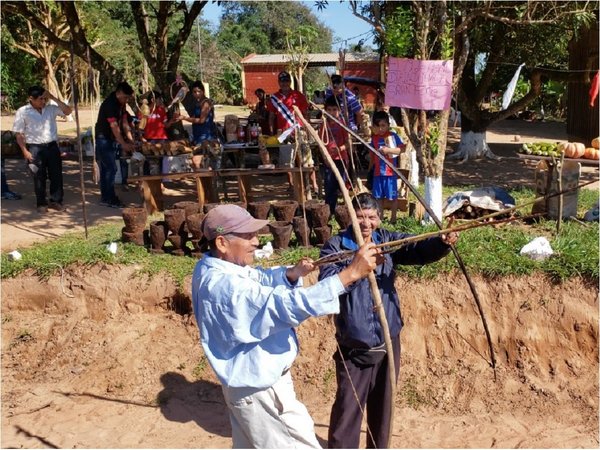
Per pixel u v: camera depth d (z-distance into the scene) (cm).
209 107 1087
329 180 845
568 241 675
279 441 339
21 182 1265
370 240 412
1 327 712
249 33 4272
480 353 623
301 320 313
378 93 1060
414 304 640
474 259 654
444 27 682
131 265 717
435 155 755
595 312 609
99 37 3116
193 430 578
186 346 668
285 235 716
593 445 532
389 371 417
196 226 714
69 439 567
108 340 680
